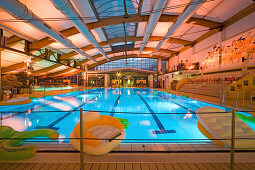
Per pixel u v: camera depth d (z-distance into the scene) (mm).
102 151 1540
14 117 4051
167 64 20188
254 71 6047
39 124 3461
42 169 1303
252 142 1688
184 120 3809
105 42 12922
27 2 5281
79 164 1388
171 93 10352
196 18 7871
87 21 7789
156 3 5227
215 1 6234
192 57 12242
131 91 15266
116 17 8016
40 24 5234
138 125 3367
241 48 6797
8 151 1439
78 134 1804
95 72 22906
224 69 8039
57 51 12031
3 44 5418
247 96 5816
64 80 26891
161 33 11148
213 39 9234
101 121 2238
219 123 2094
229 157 1519
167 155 1554
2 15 5523
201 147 1823
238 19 6984
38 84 19656
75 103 6867
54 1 4125
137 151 1688
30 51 8250
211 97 7391
